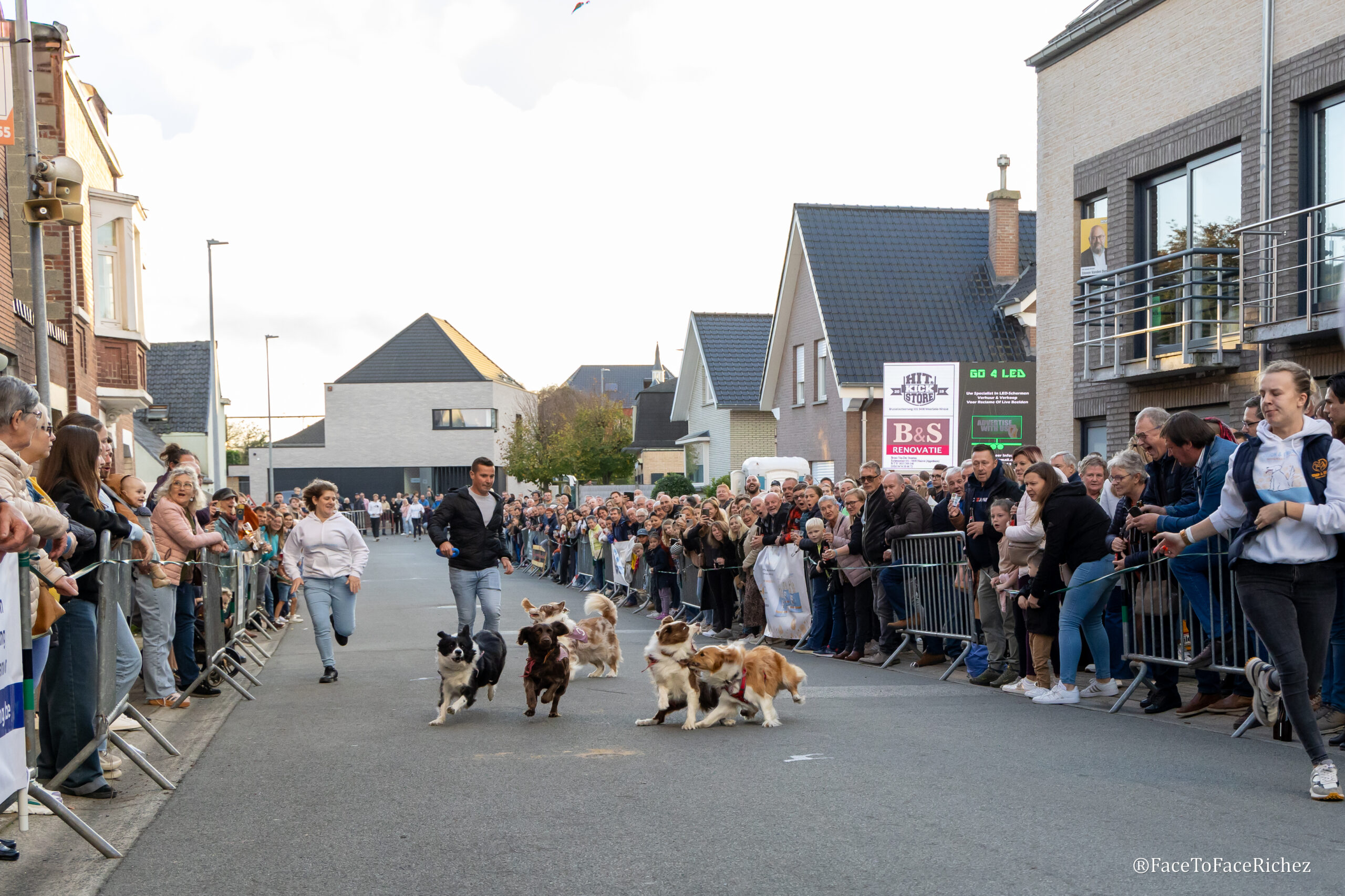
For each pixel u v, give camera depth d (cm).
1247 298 1320
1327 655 619
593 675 1030
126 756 662
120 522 579
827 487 1374
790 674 776
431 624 1539
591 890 409
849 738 690
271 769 628
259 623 1416
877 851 448
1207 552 701
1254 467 534
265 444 7044
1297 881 402
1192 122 1432
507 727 760
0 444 440
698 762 628
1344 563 526
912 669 1037
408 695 913
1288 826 470
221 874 437
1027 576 837
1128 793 532
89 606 553
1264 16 1300
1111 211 1590
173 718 802
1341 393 613
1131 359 1546
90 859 459
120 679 630
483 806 537
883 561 1055
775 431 3706
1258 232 1286
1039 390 1773
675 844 464
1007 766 597
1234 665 699
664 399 5675
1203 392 1411
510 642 1318
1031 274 2864
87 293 2011
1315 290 1227
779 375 3275
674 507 1606
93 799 557
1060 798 525
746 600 1285
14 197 1714
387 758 654
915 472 1808
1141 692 841
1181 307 1456
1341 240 1225
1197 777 561
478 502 1004
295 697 902
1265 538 522
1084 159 1645
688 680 742
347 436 6706
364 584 2364
